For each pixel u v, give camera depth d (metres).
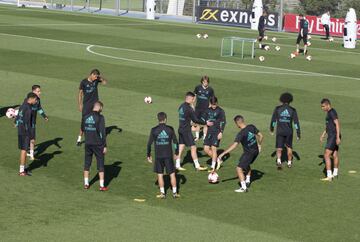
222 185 21.98
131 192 20.97
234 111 32.81
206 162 24.77
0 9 92.00
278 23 80.50
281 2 80.25
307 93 38.62
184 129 23.83
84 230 17.75
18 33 62.91
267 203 20.34
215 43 62.91
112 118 30.50
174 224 18.38
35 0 115.69
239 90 38.59
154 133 20.50
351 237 17.88
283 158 25.36
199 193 21.09
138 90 37.28
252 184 22.17
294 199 20.80
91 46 55.72
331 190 21.80
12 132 27.48
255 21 80.38
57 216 18.69
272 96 37.16
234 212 19.47
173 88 38.25
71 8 98.62
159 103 34.06
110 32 67.94
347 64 52.62
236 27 82.62
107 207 19.55
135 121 30.09
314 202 20.56
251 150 21.34
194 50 56.56
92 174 22.66
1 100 33.28
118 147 25.98
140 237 17.39
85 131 20.95
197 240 17.31
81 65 45.22
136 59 49.31
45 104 32.81
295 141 27.88
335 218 19.23
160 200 20.33
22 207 19.28
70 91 36.22
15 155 24.45
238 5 91.38
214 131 23.75
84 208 19.39
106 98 34.78
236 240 17.41
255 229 18.22
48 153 24.89
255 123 30.50
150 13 89.00
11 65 44.25
